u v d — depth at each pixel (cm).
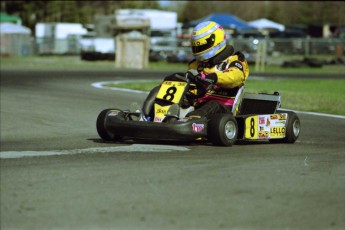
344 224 1700
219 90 3244
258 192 1989
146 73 10262
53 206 1823
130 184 2070
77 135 3778
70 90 6562
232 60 3241
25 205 1833
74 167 2373
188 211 1780
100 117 3159
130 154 2727
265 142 3381
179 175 2214
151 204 1841
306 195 1970
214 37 3197
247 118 3114
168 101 3031
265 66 13575
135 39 12569
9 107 5134
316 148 3089
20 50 16550
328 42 15675
